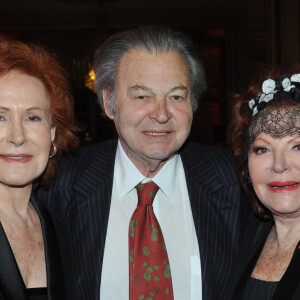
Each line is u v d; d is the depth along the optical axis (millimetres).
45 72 1875
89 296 2041
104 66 2143
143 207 2178
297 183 1789
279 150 1785
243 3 9180
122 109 2090
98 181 2205
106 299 2090
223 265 2115
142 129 2072
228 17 9211
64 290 1893
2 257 1719
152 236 2117
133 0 9141
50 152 2053
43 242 1924
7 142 1761
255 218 2137
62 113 1981
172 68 2043
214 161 2336
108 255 2127
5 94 1751
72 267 2016
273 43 7465
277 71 1946
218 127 9641
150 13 9156
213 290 2082
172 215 2242
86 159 2309
